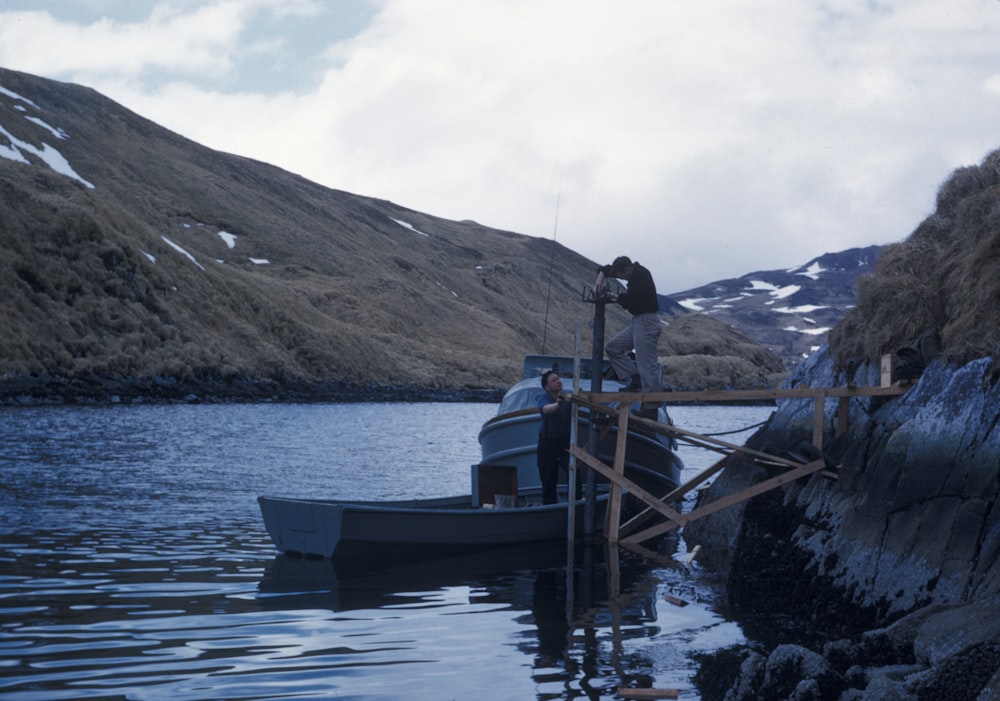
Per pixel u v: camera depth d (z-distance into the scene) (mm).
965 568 7258
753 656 6160
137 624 7762
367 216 177500
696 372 127875
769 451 13156
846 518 9281
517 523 12711
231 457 24000
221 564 10586
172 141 148000
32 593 8836
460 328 126875
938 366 9602
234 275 87375
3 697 5844
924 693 5195
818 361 14031
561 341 162625
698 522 14195
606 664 6793
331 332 88688
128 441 27031
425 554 11680
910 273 12266
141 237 74812
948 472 8055
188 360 60188
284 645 7215
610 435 15359
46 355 50312
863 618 7957
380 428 40000
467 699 5953
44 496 15664
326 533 11094
